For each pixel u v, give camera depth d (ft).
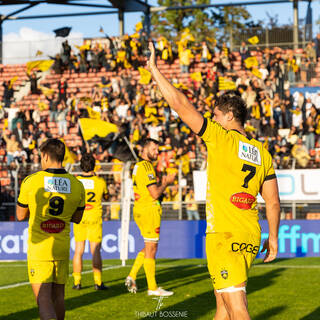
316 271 68.33
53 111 138.92
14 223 90.58
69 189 32.81
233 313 23.40
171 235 89.76
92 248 55.98
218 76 132.26
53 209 32.07
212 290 55.01
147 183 51.37
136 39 151.64
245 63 133.59
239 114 25.45
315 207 88.94
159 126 123.54
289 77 128.98
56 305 32.42
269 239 25.59
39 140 131.75
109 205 90.68
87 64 151.53
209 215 24.35
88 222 55.47
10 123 142.31
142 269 75.25
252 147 24.84
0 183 98.43
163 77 22.29
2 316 43.52
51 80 152.46
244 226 24.16
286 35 135.13
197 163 96.27
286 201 88.99
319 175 87.92
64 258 32.40
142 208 52.21
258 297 50.19
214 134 23.49
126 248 81.35
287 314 42.42
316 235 86.74
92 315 43.32
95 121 114.01
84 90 147.74
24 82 153.38
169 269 73.87
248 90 123.65
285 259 84.38
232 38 140.67
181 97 22.34
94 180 55.11
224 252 23.85
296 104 126.31
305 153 99.81
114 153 112.98
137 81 143.95
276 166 99.50
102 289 56.34
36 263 31.55
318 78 127.95
